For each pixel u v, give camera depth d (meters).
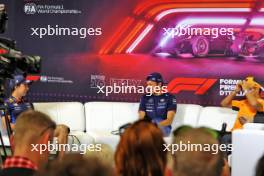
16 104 6.96
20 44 8.53
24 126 2.92
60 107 7.80
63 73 8.45
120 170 2.69
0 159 4.55
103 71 8.32
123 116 7.78
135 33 8.18
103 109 7.84
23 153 2.91
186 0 7.94
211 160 2.33
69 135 7.03
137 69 8.20
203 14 7.89
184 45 8.01
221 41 7.85
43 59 8.48
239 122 7.10
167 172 2.76
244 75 7.79
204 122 7.41
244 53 7.77
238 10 7.74
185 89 8.05
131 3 8.17
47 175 1.81
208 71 7.94
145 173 2.68
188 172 2.29
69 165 1.81
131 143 2.71
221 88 7.91
